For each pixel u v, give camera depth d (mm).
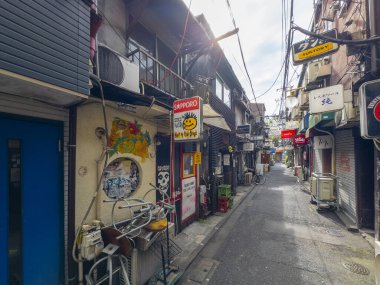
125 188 4031
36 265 2699
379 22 3854
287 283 3576
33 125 2709
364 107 3092
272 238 5453
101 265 3168
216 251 4777
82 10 2457
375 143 3350
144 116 4398
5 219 2438
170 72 5141
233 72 10570
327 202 7715
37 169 2736
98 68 2998
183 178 6090
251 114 18438
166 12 4848
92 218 3307
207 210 7496
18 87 2057
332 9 6574
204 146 7625
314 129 8922
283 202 9461
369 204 5863
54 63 2094
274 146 46219
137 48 4363
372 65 3867
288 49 5375
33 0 1931
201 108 4059
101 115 3477
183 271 3803
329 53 4230
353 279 3656
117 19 4242
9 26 1738
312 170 14453
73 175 3031
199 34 5691
